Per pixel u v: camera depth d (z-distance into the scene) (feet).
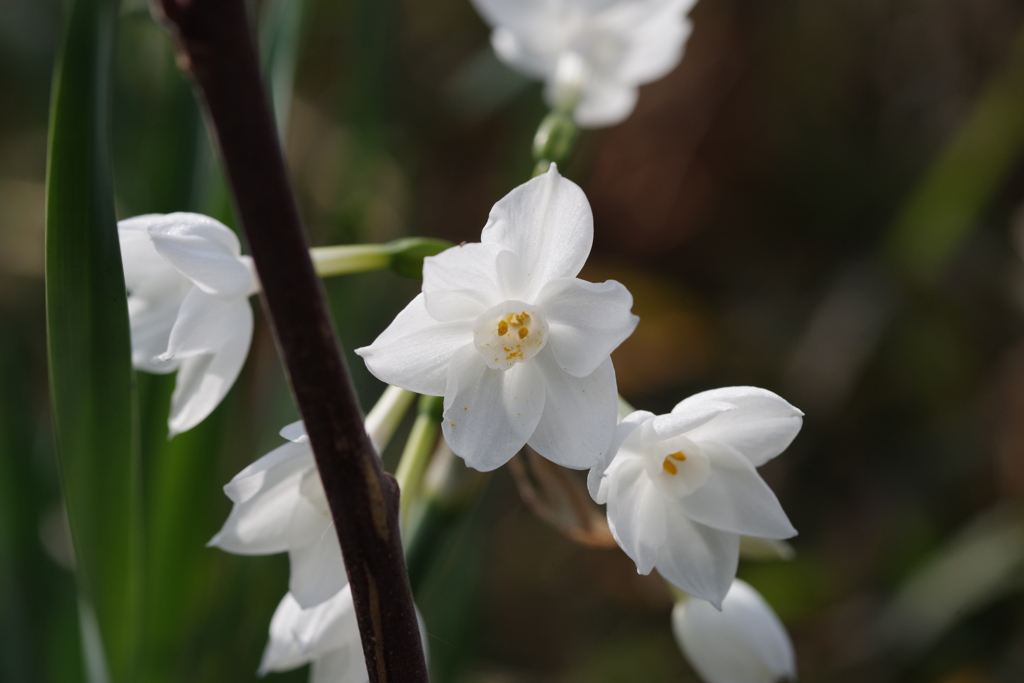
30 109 2.47
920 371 2.64
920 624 2.09
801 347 2.66
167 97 1.20
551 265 0.99
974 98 2.84
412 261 1.05
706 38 3.00
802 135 3.01
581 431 0.98
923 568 2.19
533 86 1.54
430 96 2.84
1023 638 2.07
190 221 1.03
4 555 1.30
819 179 2.99
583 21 1.29
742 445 1.01
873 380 2.67
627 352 2.87
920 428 2.61
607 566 2.61
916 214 2.37
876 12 2.91
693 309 2.99
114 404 1.06
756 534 1.00
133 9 1.21
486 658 2.36
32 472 1.32
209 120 0.86
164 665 1.20
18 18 2.15
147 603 1.18
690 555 1.01
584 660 2.35
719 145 3.02
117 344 1.05
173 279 1.09
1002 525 2.14
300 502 1.02
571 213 0.98
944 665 2.09
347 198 1.38
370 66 1.33
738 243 3.08
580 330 0.99
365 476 0.89
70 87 1.01
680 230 3.11
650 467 1.01
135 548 1.11
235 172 0.86
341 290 1.27
